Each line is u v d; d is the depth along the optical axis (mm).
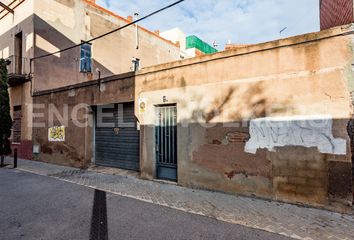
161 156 7082
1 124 10438
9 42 13609
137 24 17984
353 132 4234
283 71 4949
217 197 5379
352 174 4242
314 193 4566
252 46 5312
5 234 3688
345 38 4324
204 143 6008
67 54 13273
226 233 3660
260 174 5184
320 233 3605
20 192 6023
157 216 4359
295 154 4773
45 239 3514
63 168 9406
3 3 13969
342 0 5406
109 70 15664
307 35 4668
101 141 9227
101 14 15320
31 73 11906
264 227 3840
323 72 4527
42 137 11227
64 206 4945
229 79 5645
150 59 19312
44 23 12297
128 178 7445
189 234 3637
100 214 4480
